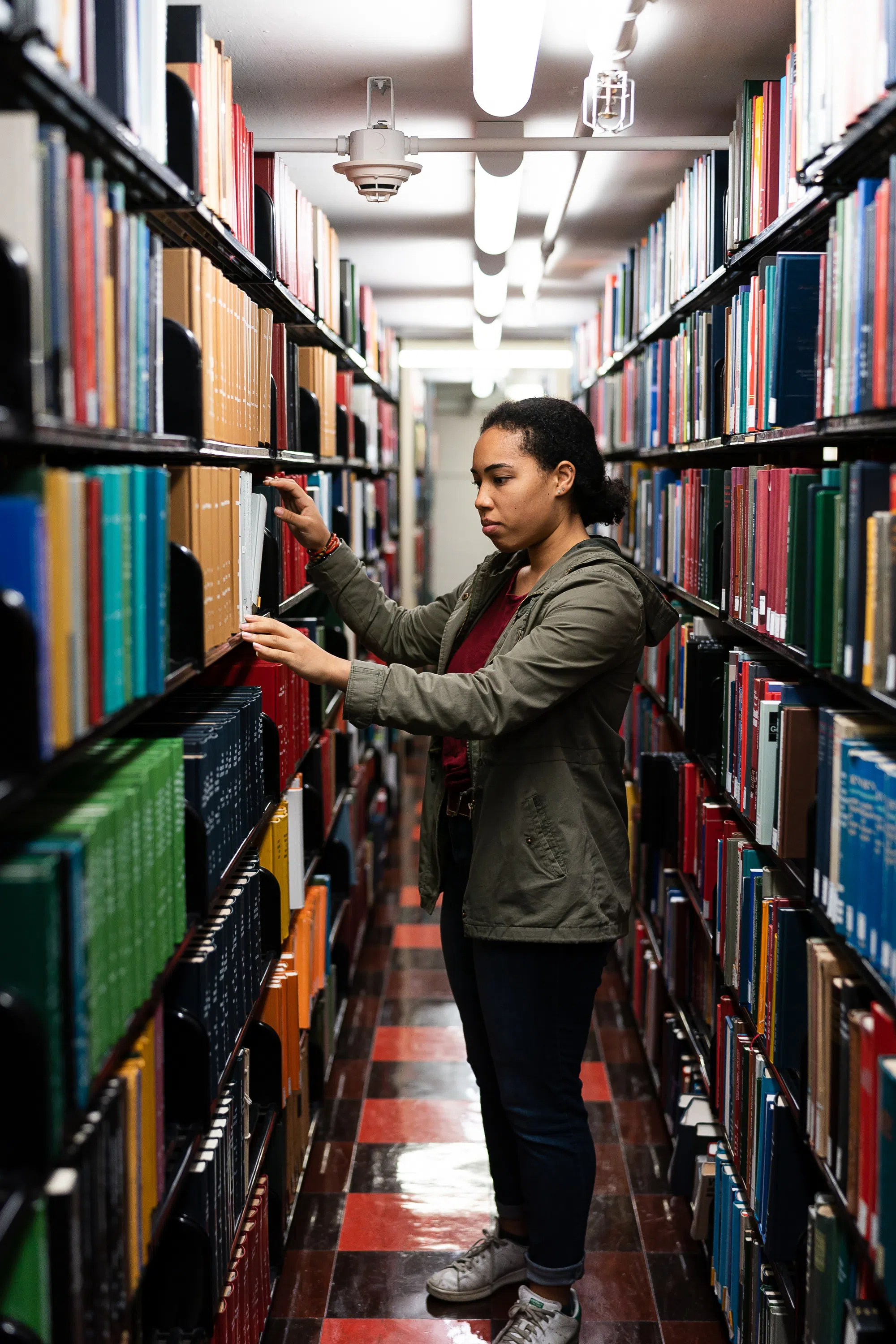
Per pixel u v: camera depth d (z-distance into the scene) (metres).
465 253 4.79
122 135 1.33
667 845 3.21
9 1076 1.02
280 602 2.66
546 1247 2.20
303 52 2.57
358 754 4.52
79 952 1.13
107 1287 1.27
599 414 5.93
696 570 3.01
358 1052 3.60
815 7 1.70
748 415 2.33
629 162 3.38
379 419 6.07
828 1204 1.62
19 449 1.34
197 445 1.71
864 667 1.44
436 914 4.78
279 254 2.59
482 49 2.06
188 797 1.69
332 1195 2.83
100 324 1.23
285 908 2.49
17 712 0.97
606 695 2.08
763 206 2.27
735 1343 2.19
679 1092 2.97
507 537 2.12
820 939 1.73
